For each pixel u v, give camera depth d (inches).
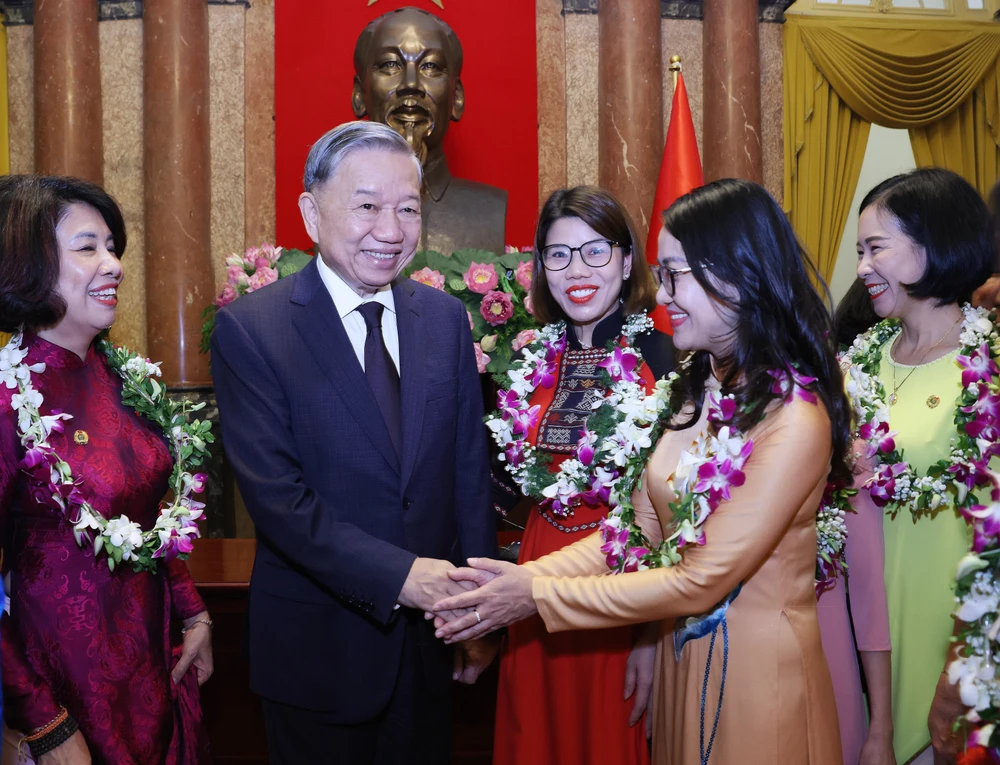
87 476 68.2
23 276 66.5
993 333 75.0
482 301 116.9
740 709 61.9
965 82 279.1
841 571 76.1
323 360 72.1
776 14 261.4
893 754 73.4
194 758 76.2
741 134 238.5
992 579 53.0
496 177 238.1
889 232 77.7
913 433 76.6
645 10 232.2
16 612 66.4
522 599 67.6
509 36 239.1
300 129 235.0
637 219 230.1
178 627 88.2
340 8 235.8
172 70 222.1
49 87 222.8
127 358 76.3
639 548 67.8
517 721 83.4
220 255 235.5
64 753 64.1
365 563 67.7
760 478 59.7
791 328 61.3
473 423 79.4
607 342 86.6
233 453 71.4
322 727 72.2
